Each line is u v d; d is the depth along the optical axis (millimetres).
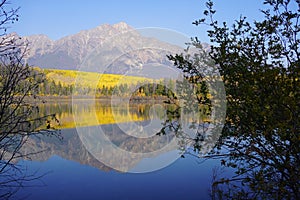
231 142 3375
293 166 3006
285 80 2797
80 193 5863
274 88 2809
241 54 3203
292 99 2617
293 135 2729
